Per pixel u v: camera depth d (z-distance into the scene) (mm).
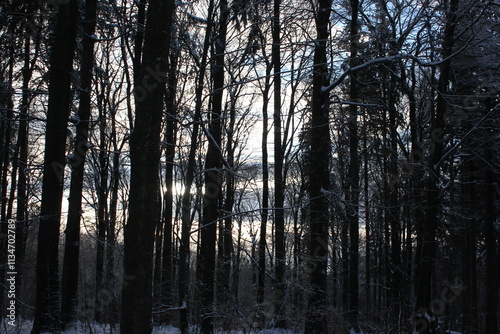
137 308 6445
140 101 6809
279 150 18625
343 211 13578
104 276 14586
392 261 16109
